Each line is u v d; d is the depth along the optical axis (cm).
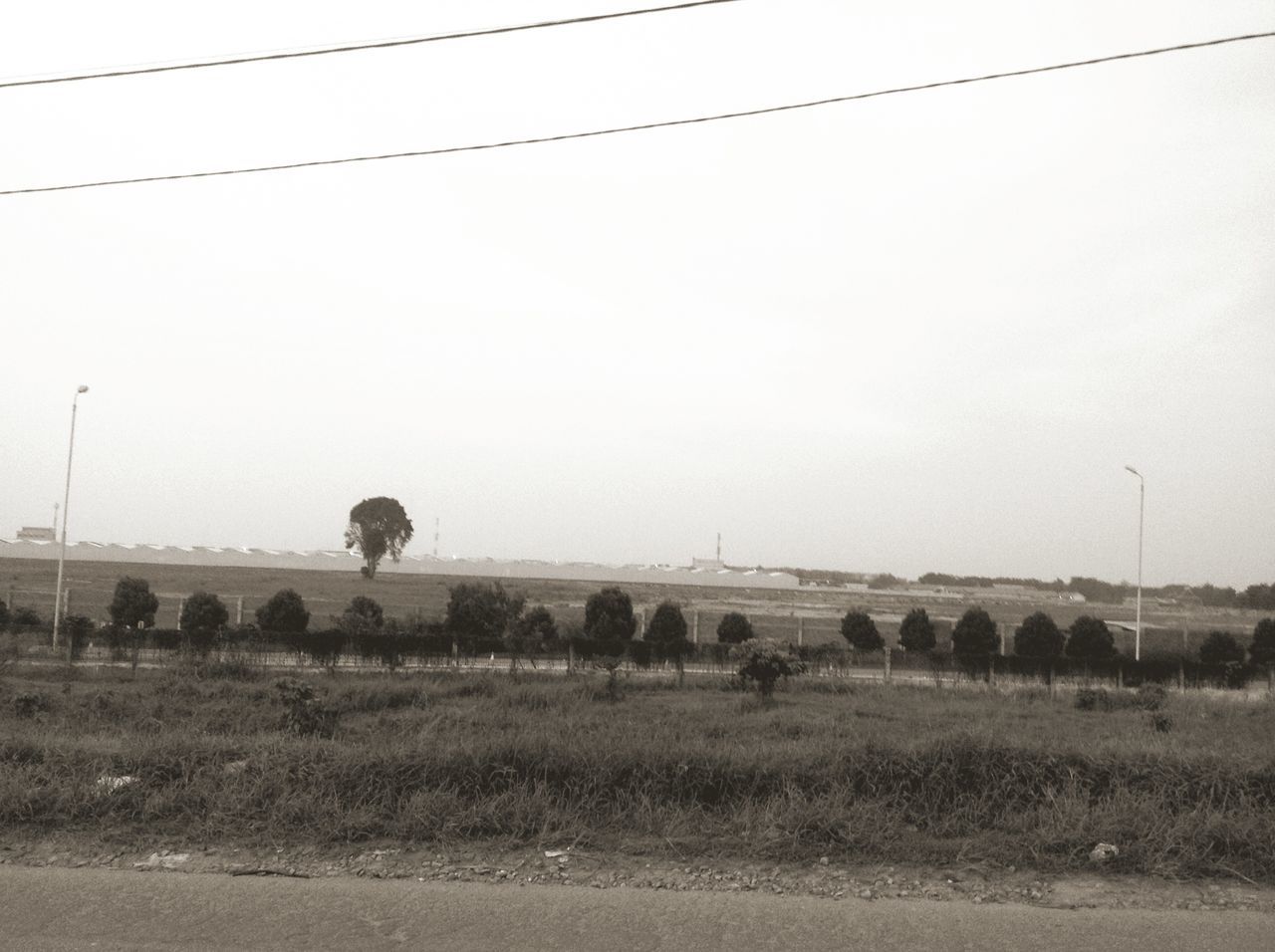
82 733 1327
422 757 772
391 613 4388
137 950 491
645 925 537
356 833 689
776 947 509
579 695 2147
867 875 637
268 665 2442
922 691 2477
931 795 770
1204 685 2798
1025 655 3272
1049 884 626
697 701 2142
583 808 743
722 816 743
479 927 530
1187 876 643
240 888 585
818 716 1800
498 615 3162
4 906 549
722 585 9856
